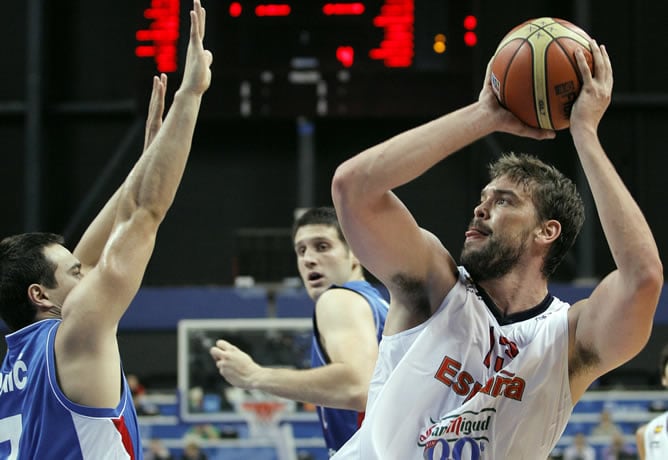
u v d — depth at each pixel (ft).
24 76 85.15
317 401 18.30
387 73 63.31
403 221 13.19
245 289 67.26
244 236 73.72
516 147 80.89
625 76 83.20
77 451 14.48
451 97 63.26
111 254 14.82
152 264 81.87
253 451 53.11
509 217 13.96
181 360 57.57
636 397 56.03
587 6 79.36
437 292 13.64
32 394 14.83
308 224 22.09
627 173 82.94
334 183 13.02
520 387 13.51
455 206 81.00
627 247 12.76
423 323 13.61
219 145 83.15
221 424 55.47
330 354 18.57
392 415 13.26
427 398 13.33
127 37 85.30
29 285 15.94
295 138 83.15
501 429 13.50
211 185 82.69
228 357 19.17
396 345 13.73
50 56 84.84
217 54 63.67
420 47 63.41
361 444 13.24
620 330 13.11
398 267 13.38
